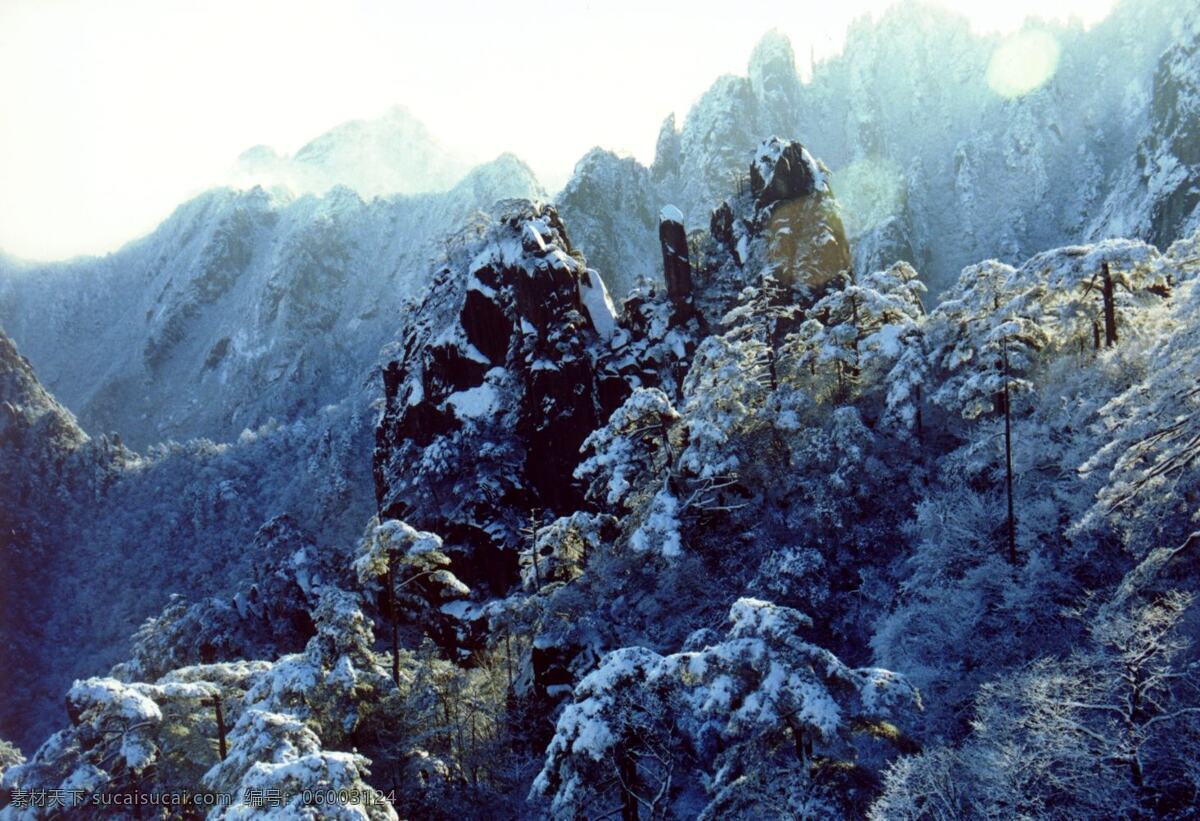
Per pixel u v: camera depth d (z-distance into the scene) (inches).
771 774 798.5
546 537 1897.1
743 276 3073.3
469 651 2480.3
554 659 1688.0
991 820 758.5
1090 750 792.3
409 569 2445.9
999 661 1125.7
